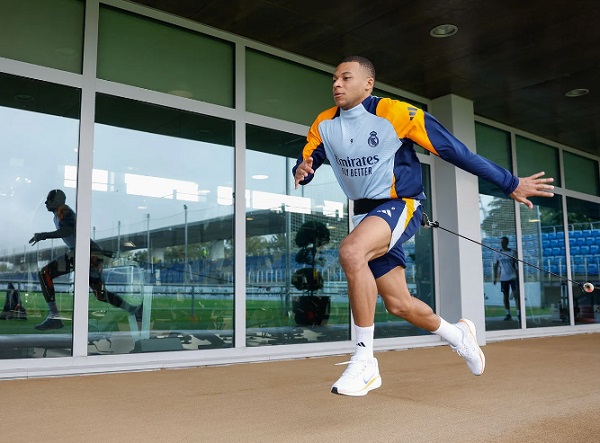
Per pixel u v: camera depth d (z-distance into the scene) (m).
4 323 4.17
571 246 9.33
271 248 5.64
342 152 2.46
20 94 4.38
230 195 5.42
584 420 2.76
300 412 2.96
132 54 4.96
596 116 8.06
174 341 4.95
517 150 8.65
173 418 2.80
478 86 6.97
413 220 2.46
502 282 7.97
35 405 3.14
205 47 5.43
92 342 4.52
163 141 5.05
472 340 2.79
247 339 5.38
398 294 2.51
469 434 2.47
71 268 4.46
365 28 5.48
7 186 4.26
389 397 3.39
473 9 5.14
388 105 2.36
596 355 5.85
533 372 4.52
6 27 4.37
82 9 4.71
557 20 5.38
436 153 2.37
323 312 5.98
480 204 7.82
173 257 5.00
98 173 4.66
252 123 5.62
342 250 2.24
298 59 6.08
